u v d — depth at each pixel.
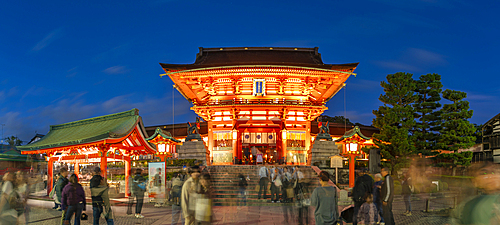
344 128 64.19
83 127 33.75
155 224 18.78
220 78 50.34
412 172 22.55
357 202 14.52
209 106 49.41
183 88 53.47
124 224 18.81
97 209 15.94
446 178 43.56
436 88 54.06
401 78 50.84
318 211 12.11
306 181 17.33
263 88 49.19
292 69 47.56
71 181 14.75
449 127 50.38
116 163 55.06
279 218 20.58
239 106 48.69
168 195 27.58
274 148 52.59
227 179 33.28
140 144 30.44
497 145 54.06
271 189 26.45
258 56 58.25
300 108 49.75
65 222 14.32
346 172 40.56
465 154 48.34
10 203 13.12
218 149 49.50
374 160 33.62
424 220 20.20
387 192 13.91
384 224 14.34
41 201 29.33
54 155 33.47
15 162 34.28
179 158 42.44
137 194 20.95
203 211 12.87
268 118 50.06
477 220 8.69
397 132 45.09
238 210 23.61
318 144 42.94
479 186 9.16
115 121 30.64
